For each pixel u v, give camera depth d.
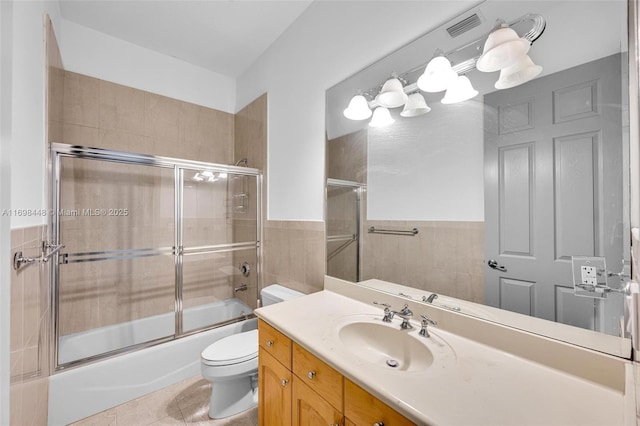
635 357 0.67
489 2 0.99
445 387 0.71
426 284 1.17
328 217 1.69
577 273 0.79
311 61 1.83
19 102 1.07
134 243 2.09
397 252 1.28
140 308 2.16
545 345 0.81
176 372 1.96
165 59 2.44
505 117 0.94
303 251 1.90
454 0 1.09
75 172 1.82
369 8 1.44
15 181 1.01
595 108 0.75
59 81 1.82
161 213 2.19
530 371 0.78
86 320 1.95
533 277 0.87
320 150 1.76
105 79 2.15
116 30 2.11
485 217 0.99
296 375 1.03
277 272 2.16
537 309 0.86
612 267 0.73
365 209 1.44
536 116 0.87
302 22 1.92
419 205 1.20
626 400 0.64
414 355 0.99
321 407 0.91
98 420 1.59
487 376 0.76
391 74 1.33
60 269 1.71
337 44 1.63
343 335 1.08
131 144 2.27
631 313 0.50
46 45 1.48
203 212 2.37
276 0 1.81
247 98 2.64
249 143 2.59
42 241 1.41
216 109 2.75
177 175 2.22
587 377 0.74
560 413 0.62
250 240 2.42
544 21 0.85
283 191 2.11
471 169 1.03
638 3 0.54
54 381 1.53
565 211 0.81
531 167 0.88
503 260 0.94
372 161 1.41
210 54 2.43
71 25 2.00
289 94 2.05
